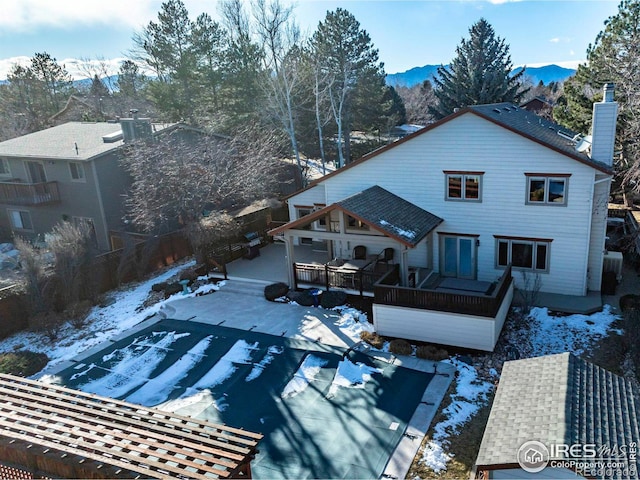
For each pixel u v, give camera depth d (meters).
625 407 8.73
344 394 13.27
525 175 17.81
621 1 30.50
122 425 7.80
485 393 13.04
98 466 6.59
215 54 42.44
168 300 20.42
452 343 15.44
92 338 17.80
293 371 14.56
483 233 19.22
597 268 18.22
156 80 43.97
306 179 37.78
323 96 39.78
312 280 19.62
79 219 28.45
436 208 19.88
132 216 27.66
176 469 6.50
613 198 31.56
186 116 42.34
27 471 7.27
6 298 18.58
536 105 51.09
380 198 19.47
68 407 8.38
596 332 15.91
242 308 19.11
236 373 14.71
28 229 31.88
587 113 31.11
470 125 18.19
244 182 28.12
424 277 19.80
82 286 20.89
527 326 16.59
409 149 19.61
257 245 25.36
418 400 12.80
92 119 51.91
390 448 11.09
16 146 31.12
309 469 10.59
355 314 17.75
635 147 21.45
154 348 16.64
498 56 43.59
